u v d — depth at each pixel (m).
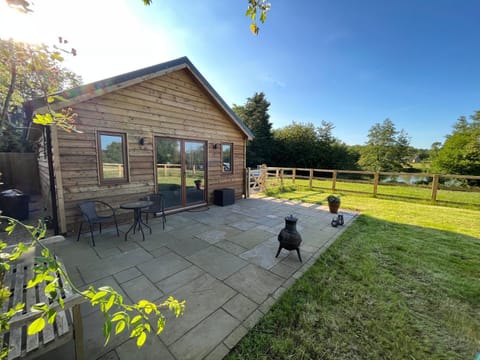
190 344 1.56
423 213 5.52
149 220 4.63
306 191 9.10
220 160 6.38
